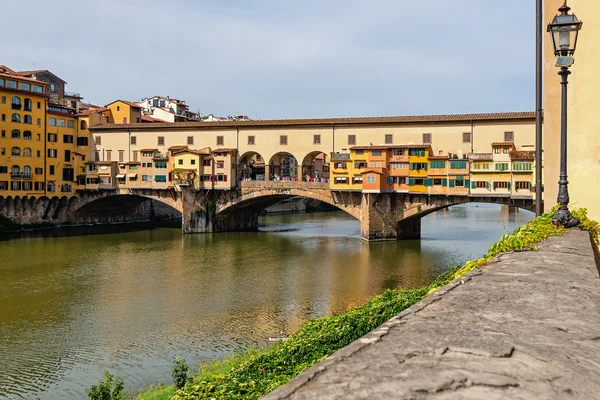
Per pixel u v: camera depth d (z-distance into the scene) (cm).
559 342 363
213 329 3172
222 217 8238
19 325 3281
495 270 643
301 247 6400
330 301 3819
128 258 5647
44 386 2384
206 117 14912
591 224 1129
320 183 7400
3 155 7744
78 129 8850
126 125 8594
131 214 9788
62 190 8544
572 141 1327
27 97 8056
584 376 307
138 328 3206
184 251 6125
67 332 3141
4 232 7662
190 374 2344
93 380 2442
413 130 7025
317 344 1784
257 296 3978
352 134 7375
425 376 301
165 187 8150
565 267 654
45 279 4584
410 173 6831
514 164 6225
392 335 378
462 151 6756
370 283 4400
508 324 404
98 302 3831
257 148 7950
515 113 6612
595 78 1295
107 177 8531
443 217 11056
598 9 1290
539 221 1148
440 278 2241
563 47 1025
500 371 310
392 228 7025
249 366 1652
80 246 6494
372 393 279
